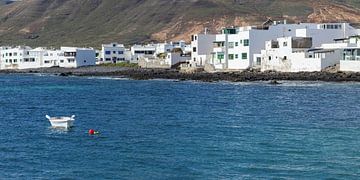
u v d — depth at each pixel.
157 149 63.56
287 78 158.62
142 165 56.47
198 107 103.62
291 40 169.88
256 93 127.56
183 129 77.25
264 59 177.12
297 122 82.44
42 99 127.75
